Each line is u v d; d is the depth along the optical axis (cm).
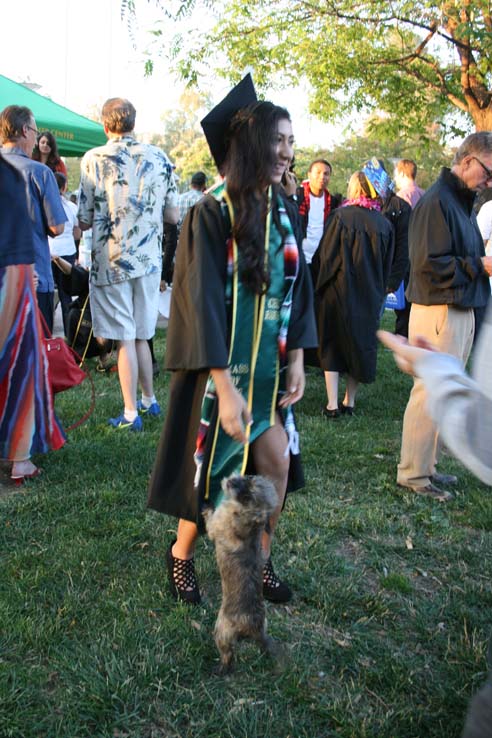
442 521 379
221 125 238
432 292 389
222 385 233
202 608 281
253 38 1095
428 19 1046
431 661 261
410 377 720
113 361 655
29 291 368
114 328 480
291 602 294
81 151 930
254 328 242
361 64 1130
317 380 701
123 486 390
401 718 228
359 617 286
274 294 243
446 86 1185
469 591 309
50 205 472
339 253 537
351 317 540
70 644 255
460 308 390
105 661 245
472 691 242
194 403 254
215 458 249
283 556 328
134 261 475
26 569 303
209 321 231
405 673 250
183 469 257
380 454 482
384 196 553
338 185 2769
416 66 1200
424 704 237
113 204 464
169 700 232
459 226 385
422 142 1463
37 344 376
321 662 257
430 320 393
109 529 343
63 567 304
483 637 274
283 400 259
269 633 268
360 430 539
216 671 245
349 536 359
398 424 559
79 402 549
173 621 269
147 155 477
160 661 247
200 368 231
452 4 927
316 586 303
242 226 231
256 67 1107
